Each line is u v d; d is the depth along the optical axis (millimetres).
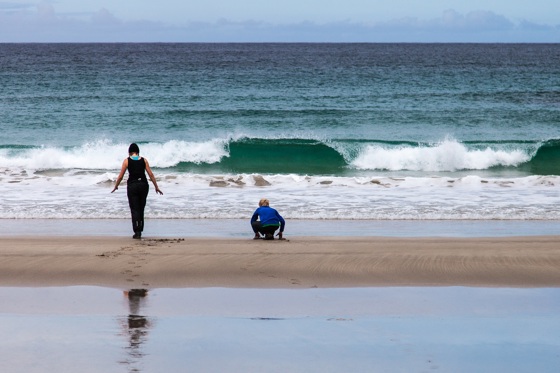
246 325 12297
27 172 33844
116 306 13484
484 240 19719
